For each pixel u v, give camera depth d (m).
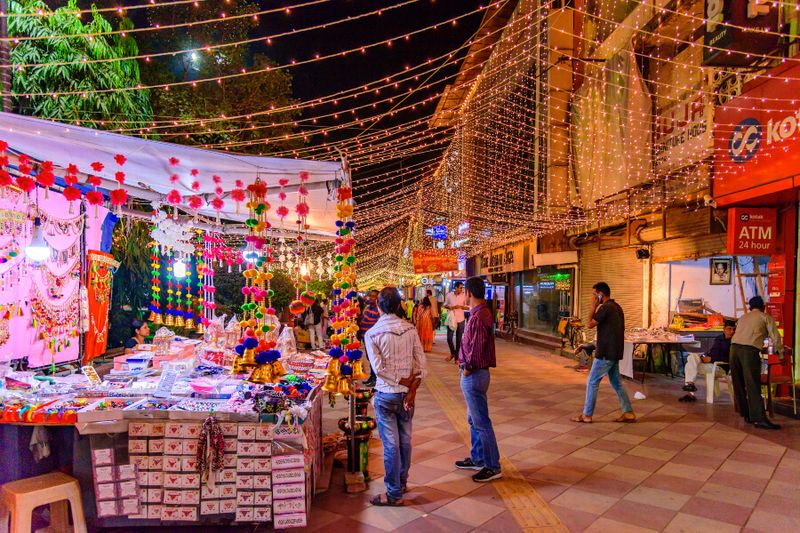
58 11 4.65
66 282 6.09
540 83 16.56
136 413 4.02
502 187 19.98
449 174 26.69
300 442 4.06
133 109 8.73
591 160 13.65
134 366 5.64
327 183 5.09
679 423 7.05
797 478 4.96
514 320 20.44
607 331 6.95
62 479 3.89
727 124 7.99
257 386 4.82
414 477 5.09
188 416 4.04
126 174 5.10
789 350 7.54
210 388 4.64
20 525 3.56
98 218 6.80
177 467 4.06
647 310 11.52
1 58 5.55
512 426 6.93
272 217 6.70
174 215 6.96
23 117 4.07
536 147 16.95
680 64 9.09
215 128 11.62
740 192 7.66
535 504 4.41
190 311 8.04
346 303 4.87
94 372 5.47
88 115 8.10
